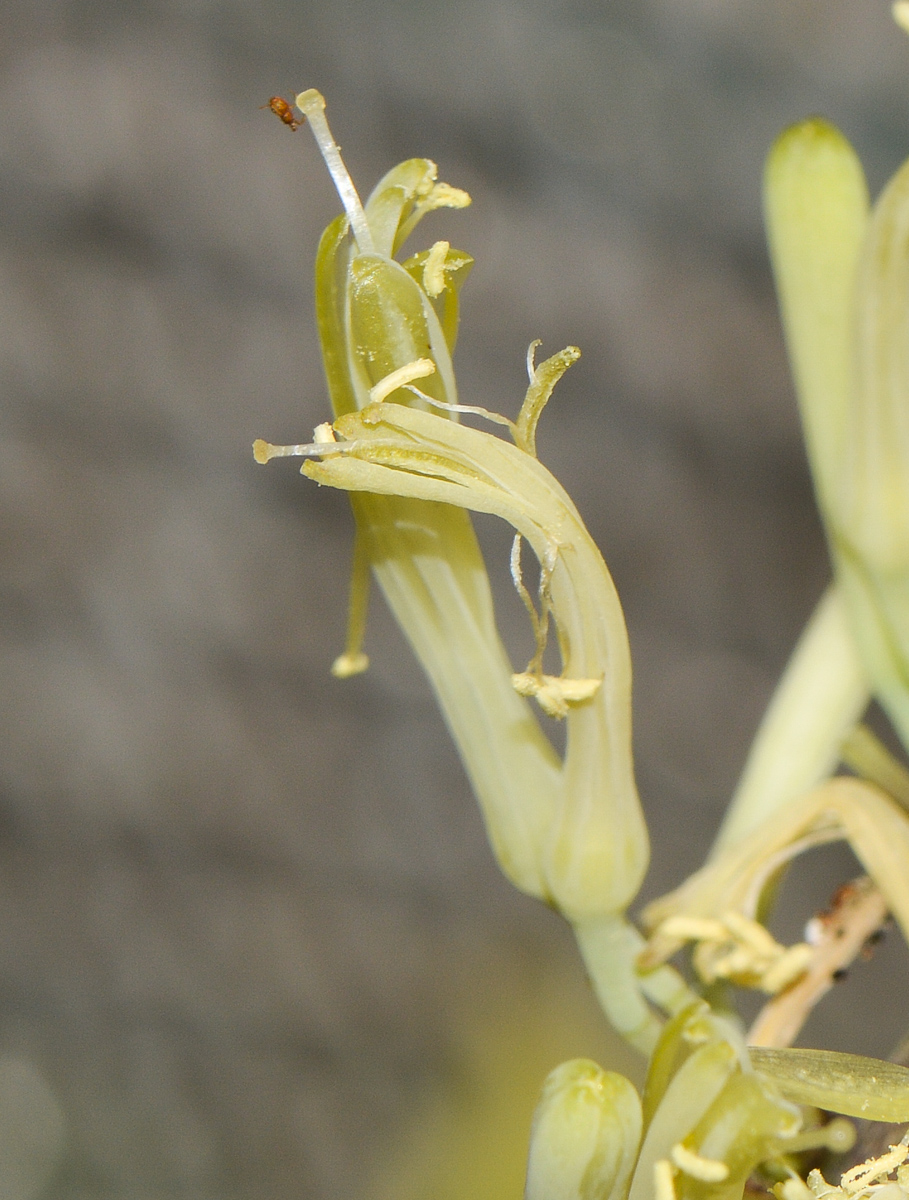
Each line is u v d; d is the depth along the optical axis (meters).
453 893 0.45
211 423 0.45
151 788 0.44
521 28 0.46
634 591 0.48
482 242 0.46
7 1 0.42
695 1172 0.12
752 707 0.49
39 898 0.43
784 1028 0.14
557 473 0.47
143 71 0.43
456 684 0.13
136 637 0.44
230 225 0.44
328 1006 0.43
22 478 0.43
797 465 0.50
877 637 0.13
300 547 0.46
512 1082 0.39
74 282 0.43
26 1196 0.40
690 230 0.49
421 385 0.13
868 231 0.13
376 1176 0.39
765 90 0.48
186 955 0.43
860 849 0.14
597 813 0.13
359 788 0.46
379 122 0.45
